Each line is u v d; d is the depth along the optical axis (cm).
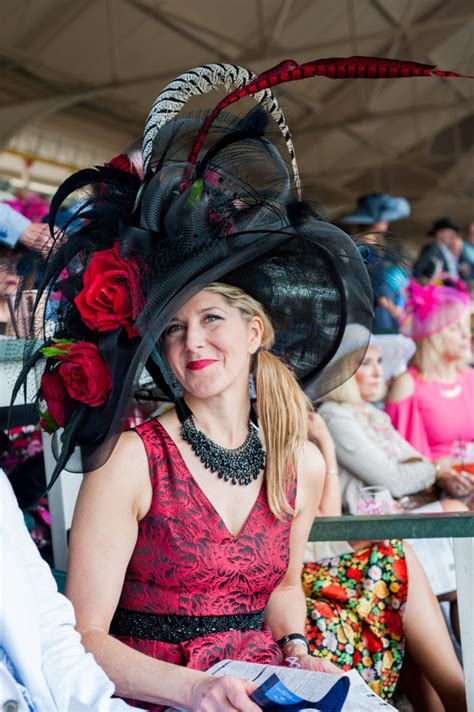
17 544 135
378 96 1221
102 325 149
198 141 161
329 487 249
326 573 207
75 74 843
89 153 928
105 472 153
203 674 139
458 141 1503
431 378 334
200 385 160
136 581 158
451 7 1016
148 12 804
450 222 595
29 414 171
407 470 278
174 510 156
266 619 180
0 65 779
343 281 178
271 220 161
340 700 131
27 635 124
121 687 142
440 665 203
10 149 806
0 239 223
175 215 151
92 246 158
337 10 946
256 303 168
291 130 176
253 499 166
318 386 192
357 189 1705
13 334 160
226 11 867
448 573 241
